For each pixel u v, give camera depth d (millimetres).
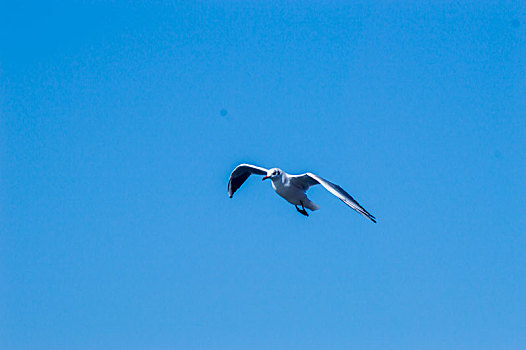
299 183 18203
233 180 19500
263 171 19203
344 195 17062
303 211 18844
